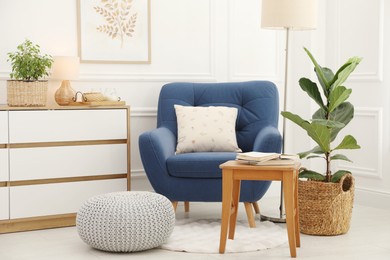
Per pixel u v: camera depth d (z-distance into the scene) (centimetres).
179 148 399
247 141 411
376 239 345
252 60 492
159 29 460
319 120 346
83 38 433
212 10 476
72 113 385
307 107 487
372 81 447
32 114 373
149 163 371
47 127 378
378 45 439
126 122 402
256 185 368
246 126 414
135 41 450
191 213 421
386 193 438
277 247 326
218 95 427
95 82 440
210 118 404
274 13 397
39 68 384
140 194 331
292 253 304
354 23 460
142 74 455
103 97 403
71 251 321
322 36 484
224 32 482
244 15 488
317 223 354
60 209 383
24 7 414
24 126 371
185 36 469
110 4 441
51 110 378
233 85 428
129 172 402
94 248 327
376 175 445
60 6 426
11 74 381
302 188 356
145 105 457
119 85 448
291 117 349
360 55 455
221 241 313
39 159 376
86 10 433
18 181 372
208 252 314
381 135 442
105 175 396
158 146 371
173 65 466
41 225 379
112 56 443
